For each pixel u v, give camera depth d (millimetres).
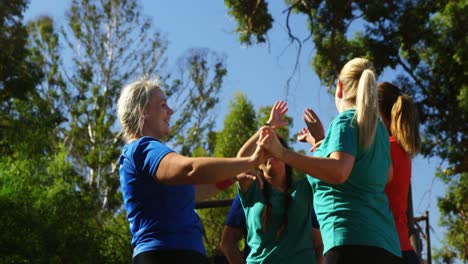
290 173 4836
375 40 21266
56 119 26078
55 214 20938
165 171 3500
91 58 35656
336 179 3516
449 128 21625
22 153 23375
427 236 11023
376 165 3684
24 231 20156
